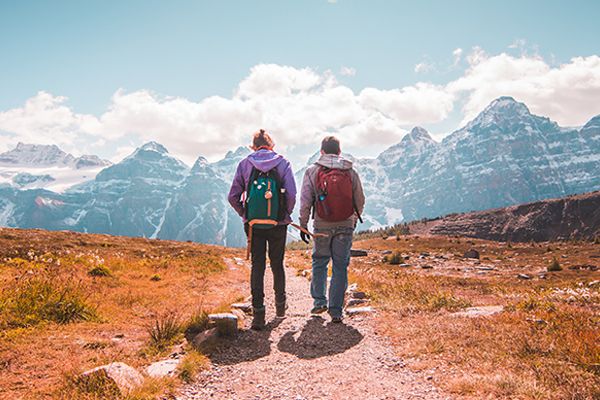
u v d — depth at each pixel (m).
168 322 6.66
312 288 8.23
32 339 6.00
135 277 14.44
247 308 8.94
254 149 7.41
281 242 7.40
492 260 63.09
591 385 4.20
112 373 4.41
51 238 26.27
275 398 4.39
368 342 6.41
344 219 7.45
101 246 27.14
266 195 6.84
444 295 9.91
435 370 5.00
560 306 8.87
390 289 11.42
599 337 5.71
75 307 7.67
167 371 4.93
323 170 7.42
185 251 30.02
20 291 7.84
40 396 4.11
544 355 5.28
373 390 4.53
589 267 48.47
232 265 22.44
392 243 107.75
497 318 7.47
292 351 6.05
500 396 4.09
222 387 4.70
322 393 4.50
